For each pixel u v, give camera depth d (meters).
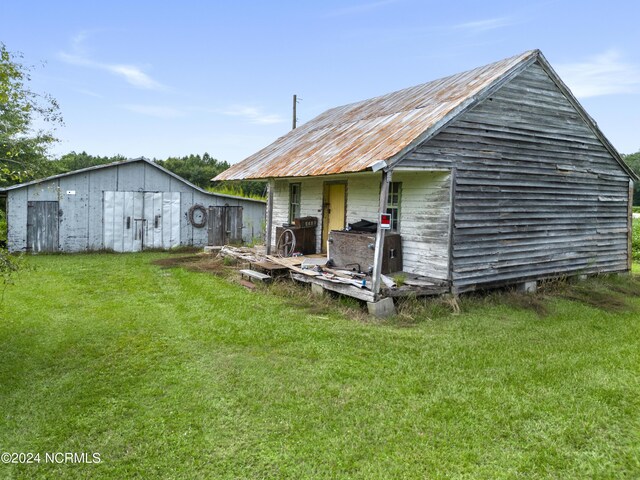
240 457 3.83
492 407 4.75
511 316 8.41
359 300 8.98
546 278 10.80
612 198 12.30
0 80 5.92
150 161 18.19
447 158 8.88
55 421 4.38
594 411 4.70
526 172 10.27
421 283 8.88
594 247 11.91
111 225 17.83
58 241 17.02
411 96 12.33
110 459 3.80
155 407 4.66
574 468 3.77
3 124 10.82
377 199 11.02
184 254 17.20
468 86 10.22
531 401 4.91
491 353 6.36
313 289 9.55
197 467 3.70
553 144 10.79
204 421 4.39
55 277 11.80
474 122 9.30
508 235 9.98
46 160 14.18
